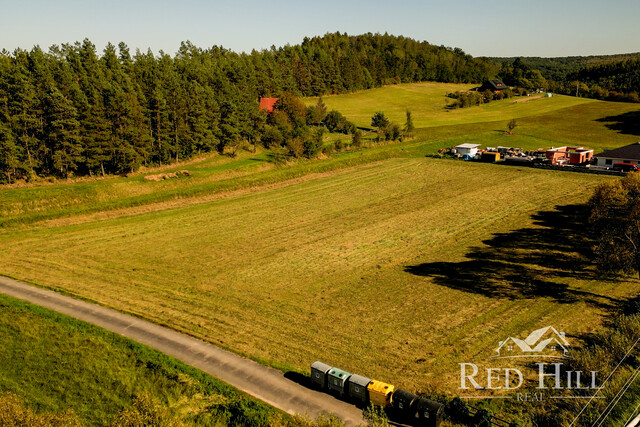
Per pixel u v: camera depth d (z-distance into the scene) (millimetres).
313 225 64250
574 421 25875
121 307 41250
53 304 41656
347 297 42906
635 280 44125
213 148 102625
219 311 40531
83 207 69188
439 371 31594
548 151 93688
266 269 49781
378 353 33844
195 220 67250
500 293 42469
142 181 79688
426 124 146750
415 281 45750
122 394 30375
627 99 174750
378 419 25500
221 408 28422
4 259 52719
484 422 26141
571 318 37625
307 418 25922
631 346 32438
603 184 44406
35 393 30406
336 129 136250
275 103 130125
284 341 35688
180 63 138875
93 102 79500
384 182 86500
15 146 73188
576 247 52594
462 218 64625
